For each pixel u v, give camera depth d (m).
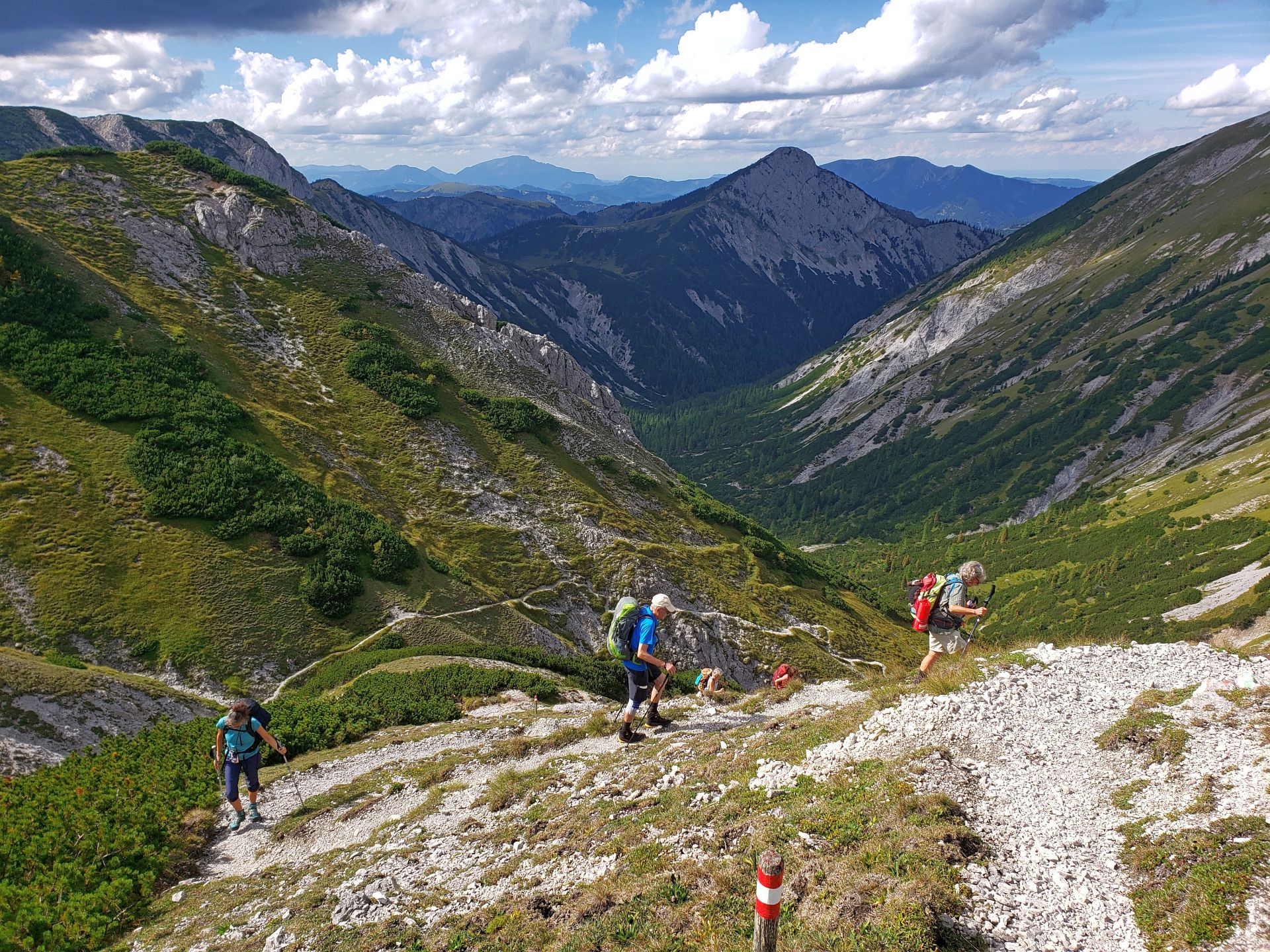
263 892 13.85
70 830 16.47
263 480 50.88
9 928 12.71
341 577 46.47
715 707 20.38
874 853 9.44
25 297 55.94
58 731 24.77
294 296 79.94
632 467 85.31
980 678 14.62
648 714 19.22
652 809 12.95
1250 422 185.38
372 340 77.06
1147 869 8.75
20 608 36.69
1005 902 8.44
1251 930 7.21
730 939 8.29
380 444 67.19
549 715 26.77
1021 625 136.00
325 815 17.91
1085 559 156.38
